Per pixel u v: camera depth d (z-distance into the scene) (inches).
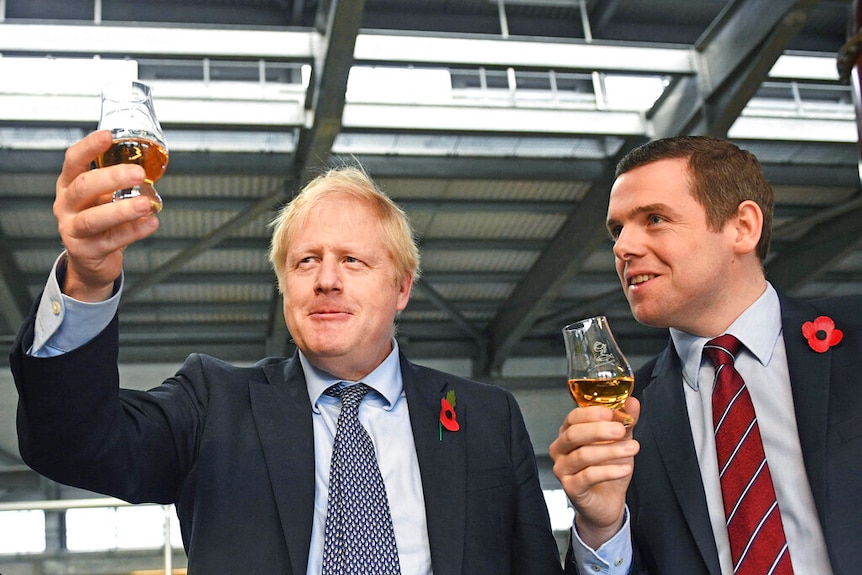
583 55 263.3
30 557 306.2
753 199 70.3
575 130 294.0
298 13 298.7
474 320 446.9
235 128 272.1
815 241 381.1
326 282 66.4
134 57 238.8
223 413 66.4
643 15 316.2
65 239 46.5
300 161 286.5
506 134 290.7
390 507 65.0
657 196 68.9
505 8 311.7
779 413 67.3
